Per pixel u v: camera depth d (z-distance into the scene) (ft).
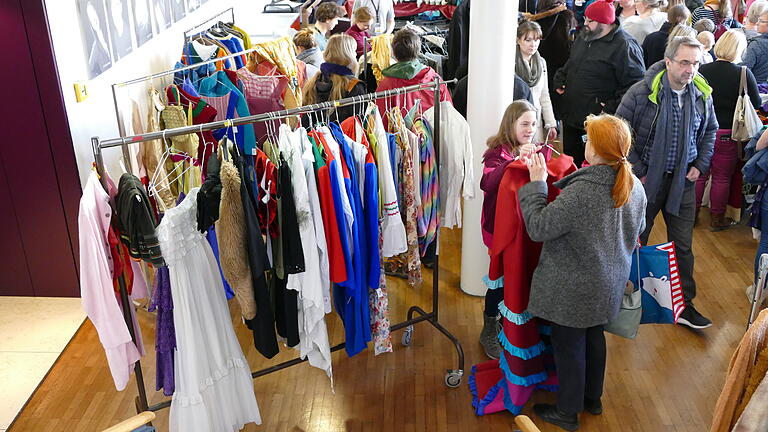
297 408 10.33
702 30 16.56
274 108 13.78
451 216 10.87
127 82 11.75
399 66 12.72
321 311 8.94
